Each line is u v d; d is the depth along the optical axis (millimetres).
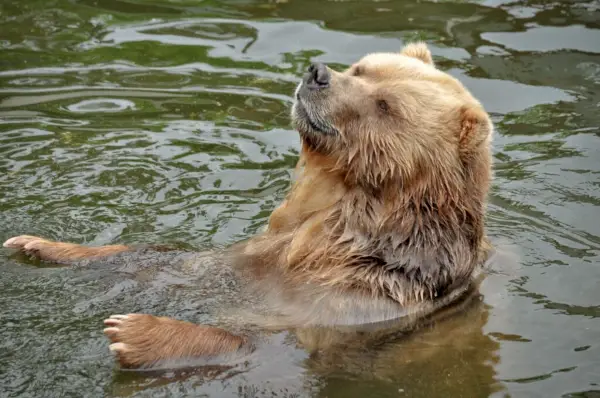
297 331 8297
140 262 9203
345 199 8836
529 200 10969
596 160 11781
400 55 9438
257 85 13547
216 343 7883
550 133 12461
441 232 8766
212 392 7457
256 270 9023
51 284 8852
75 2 16188
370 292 8547
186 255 9320
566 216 10648
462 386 7723
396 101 8695
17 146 11742
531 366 7980
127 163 11492
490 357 8117
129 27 15312
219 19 15641
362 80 8961
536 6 15961
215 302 8719
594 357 8078
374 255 8695
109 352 7848
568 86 13555
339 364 7961
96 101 13031
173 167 11484
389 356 8117
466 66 14000
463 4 16078
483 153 8852
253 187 11133
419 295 8742
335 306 8445
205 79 13703
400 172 8609
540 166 11695
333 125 8695
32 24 15305
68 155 11602
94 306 8516
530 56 14312
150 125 12469
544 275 9430
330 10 15953
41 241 9414
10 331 8031
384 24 15344
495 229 10352
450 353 8188
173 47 14633
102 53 14398
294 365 7875
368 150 8656
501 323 8633
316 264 8789
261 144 12102
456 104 8867
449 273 8867
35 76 13625
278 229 9188
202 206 10656
